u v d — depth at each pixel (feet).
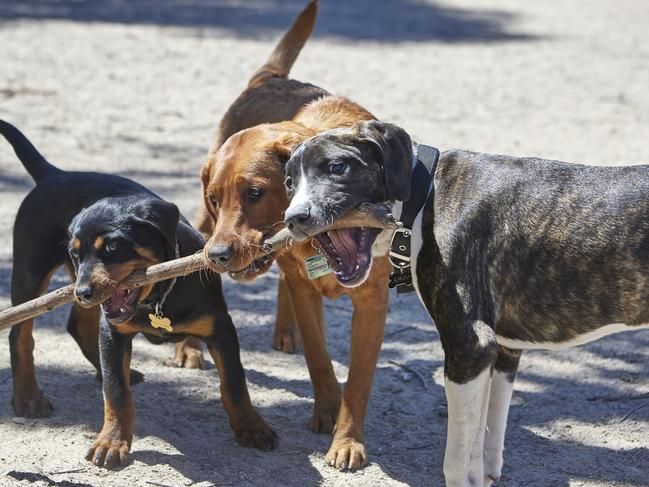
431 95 55.31
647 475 20.10
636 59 69.31
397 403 23.04
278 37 72.08
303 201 16.79
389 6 95.14
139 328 20.08
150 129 45.68
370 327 20.43
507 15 92.94
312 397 23.30
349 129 17.61
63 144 41.96
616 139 45.88
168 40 69.21
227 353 20.54
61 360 24.32
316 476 19.67
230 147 20.02
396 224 16.94
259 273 19.51
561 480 19.88
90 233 18.75
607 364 25.14
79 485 18.60
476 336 17.15
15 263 21.77
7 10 80.33
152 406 22.26
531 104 53.78
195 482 18.95
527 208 17.62
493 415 19.34
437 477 19.84
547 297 17.71
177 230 20.81
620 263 17.21
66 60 60.44
